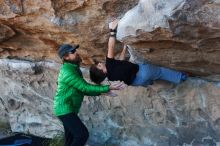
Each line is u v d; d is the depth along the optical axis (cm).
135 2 489
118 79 507
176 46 470
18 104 739
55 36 572
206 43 450
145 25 439
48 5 519
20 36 613
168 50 483
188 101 558
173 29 429
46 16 535
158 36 448
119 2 493
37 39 606
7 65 681
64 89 531
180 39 445
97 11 508
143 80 511
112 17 509
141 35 453
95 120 660
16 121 756
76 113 550
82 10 516
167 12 419
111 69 504
